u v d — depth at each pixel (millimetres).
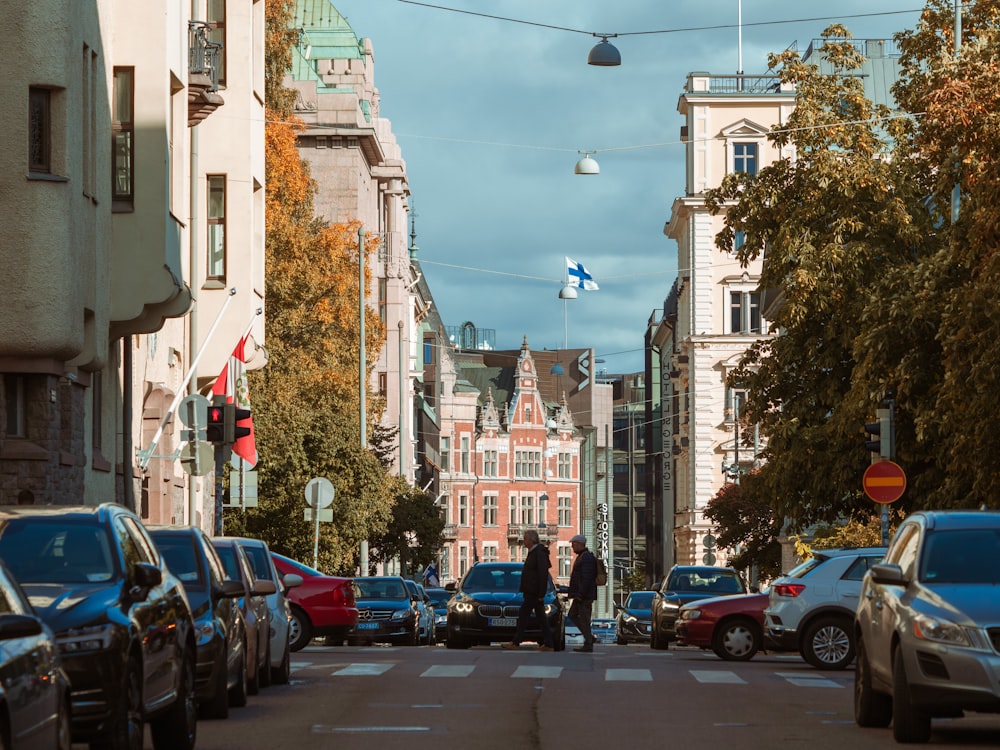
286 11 69312
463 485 190125
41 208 30109
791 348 48719
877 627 18641
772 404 50156
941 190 37812
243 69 48750
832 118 50406
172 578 16578
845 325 47281
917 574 18172
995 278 30391
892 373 41938
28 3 30141
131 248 35688
